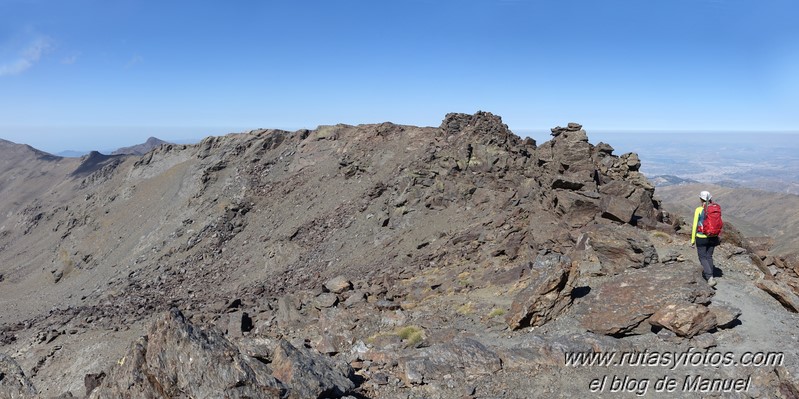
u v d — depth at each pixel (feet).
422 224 154.81
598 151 118.32
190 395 36.45
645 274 56.70
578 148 110.01
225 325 94.53
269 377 37.65
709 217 58.13
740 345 45.47
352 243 175.32
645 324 49.70
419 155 217.36
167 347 38.88
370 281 104.63
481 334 57.26
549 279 56.49
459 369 46.09
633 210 85.35
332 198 233.55
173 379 37.37
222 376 36.50
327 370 43.04
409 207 168.96
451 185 160.45
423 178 176.65
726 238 78.38
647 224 86.79
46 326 163.12
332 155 282.56
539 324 56.08
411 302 78.43
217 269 210.18
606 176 111.34
